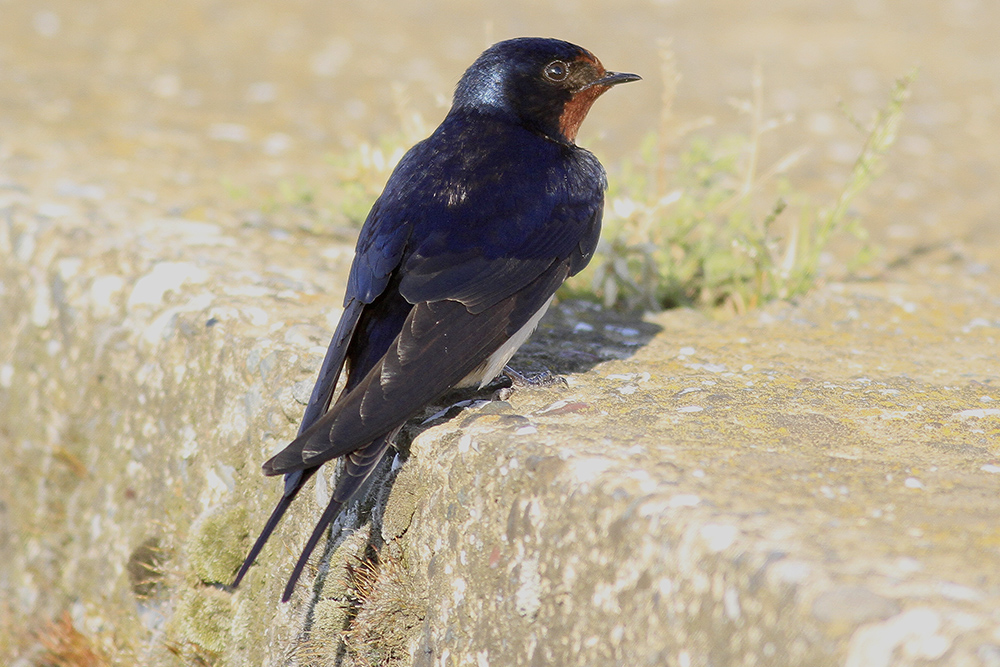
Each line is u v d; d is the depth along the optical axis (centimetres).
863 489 516
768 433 603
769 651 415
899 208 1362
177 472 813
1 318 1051
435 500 609
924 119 1856
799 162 1564
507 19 2567
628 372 741
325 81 1972
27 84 1827
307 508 677
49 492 956
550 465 542
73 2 2638
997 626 378
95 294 940
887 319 909
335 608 639
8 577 974
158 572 812
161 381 847
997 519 478
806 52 2323
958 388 713
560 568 526
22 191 1172
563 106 757
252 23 2486
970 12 2762
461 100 754
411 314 612
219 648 738
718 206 1030
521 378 701
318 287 898
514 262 653
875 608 393
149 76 1958
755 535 452
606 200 988
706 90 1981
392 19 2556
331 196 1268
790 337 853
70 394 948
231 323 801
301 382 713
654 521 479
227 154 1459
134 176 1292
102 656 852
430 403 631
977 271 1091
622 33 2448
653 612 471
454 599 595
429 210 661
